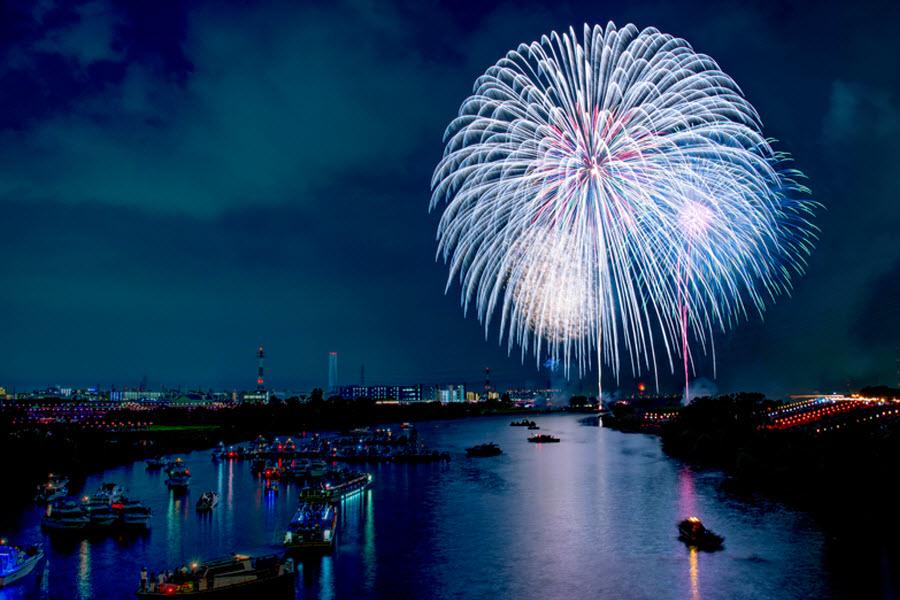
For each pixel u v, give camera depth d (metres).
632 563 91.38
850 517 109.75
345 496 145.50
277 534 113.06
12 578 84.12
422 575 88.44
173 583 77.62
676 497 136.00
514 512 127.12
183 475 168.75
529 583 84.75
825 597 76.19
